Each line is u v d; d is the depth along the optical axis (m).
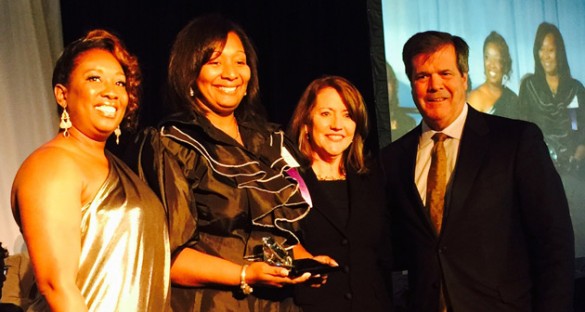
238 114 2.55
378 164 2.96
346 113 2.83
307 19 4.80
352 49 4.74
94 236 2.01
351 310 2.66
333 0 4.82
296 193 2.46
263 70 4.73
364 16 4.73
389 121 4.64
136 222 2.07
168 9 4.40
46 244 1.90
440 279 2.76
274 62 4.71
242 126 2.52
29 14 3.99
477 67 5.24
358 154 2.86
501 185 2.76
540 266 2.72
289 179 2.48
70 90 2.09
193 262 2.23
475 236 2.74
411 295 2.88
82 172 2.03
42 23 4.04
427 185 2.87
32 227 1.92
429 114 2.88
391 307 2.77
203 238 2.30
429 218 2.82
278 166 2.47
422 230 2.83
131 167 2.29
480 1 5.29
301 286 2.66
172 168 2.26
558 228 2.69
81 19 4.15
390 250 2.90
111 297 1.99
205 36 2.38
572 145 5.46
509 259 2.74
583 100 5.58
